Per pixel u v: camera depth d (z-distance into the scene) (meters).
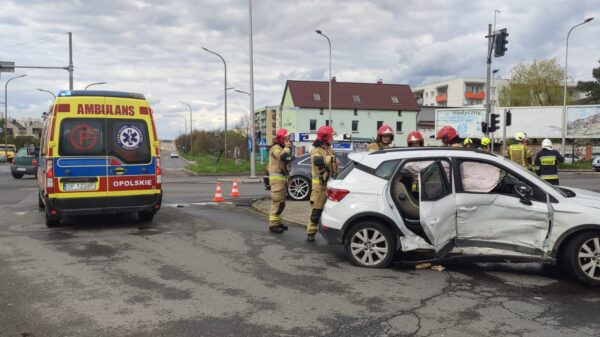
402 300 4.75
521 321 4.23
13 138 88.69
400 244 5.89
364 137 63.69
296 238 7.78
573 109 40.94
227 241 7.52
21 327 3.99
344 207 6.03
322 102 62.72
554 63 58.94
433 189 5.72
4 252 6.69
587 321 4.24
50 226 8.73
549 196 5.41
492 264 6.17
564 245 5.39
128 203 8.56
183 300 4.69
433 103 100.25
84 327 4.00
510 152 10.32
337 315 4.33
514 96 60.25
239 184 19.94
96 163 8.31
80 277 5.46
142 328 3.99
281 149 8.21
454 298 4.83
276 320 4.19
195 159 67.88
